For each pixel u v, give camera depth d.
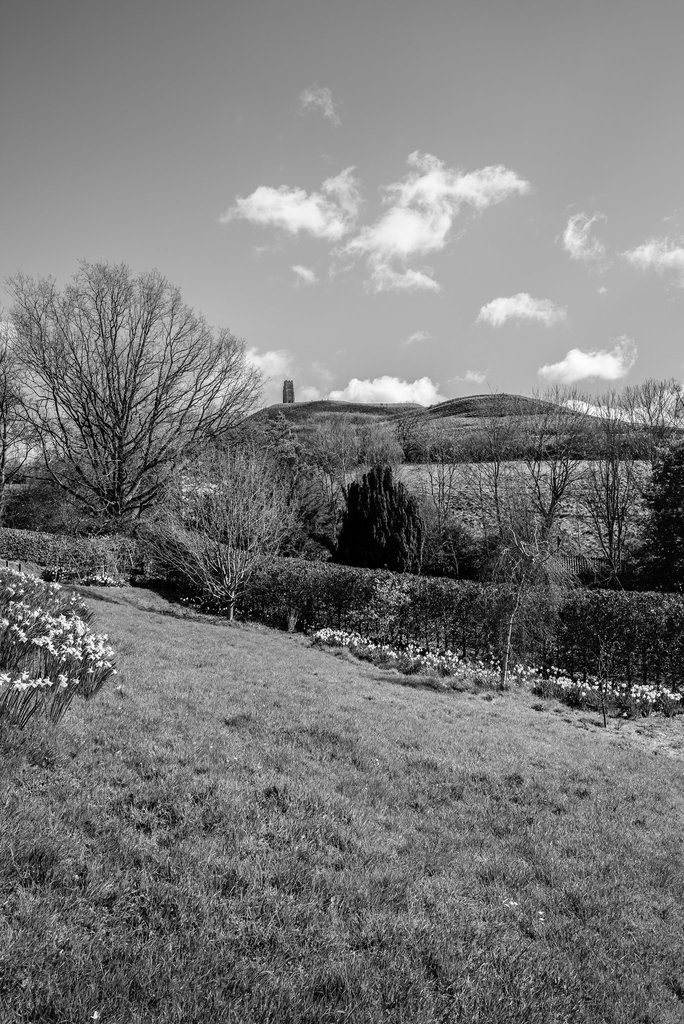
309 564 23.88
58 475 39.88
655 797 8.48
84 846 4.57
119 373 38.19
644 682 16.06
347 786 6.88
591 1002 4.27
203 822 5.35
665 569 27.75
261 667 13.86
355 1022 3.56
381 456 57.06
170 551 26.28
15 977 3.30
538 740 10.91
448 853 5.84
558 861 6.11
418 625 19.64
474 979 4.17
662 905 5.61
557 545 17.70
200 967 3.70
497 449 49.78
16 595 10.33
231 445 37.06
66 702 6.93
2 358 40.12
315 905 4.54
